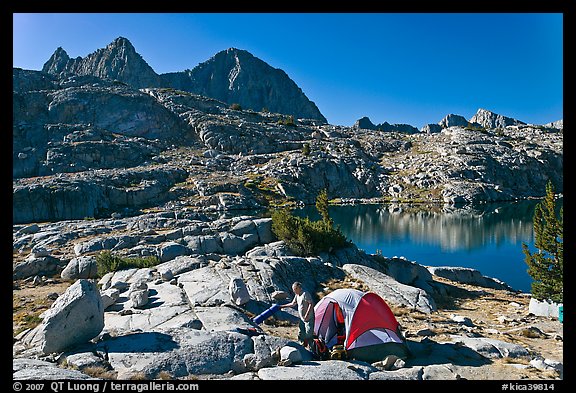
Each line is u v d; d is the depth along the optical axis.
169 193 72.94
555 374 10.69
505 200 94.56
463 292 24.92
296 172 94.81
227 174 88.94
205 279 18.33
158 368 9.62
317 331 12.73
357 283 21.44
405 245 47.22
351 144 123.62
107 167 84.62
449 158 109.56
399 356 11.83
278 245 26.14
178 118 117.94
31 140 85.19
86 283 11.60
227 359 10.27
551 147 124.75
